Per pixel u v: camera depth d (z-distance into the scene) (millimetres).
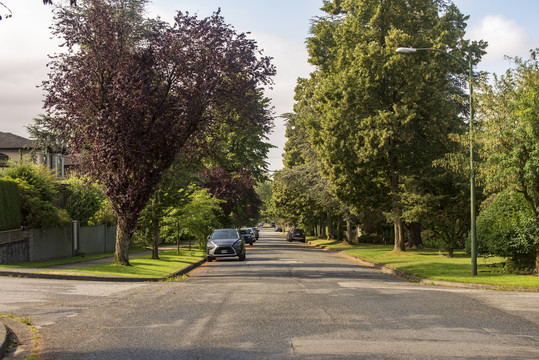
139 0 22047
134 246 41406
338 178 33844
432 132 32000
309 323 9281
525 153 18234
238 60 22016
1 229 22453
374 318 9859
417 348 7297
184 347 7359
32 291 13648
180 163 25828
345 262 29766
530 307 11562
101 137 19266
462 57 34000
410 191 31609
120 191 21250
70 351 7152
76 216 32531
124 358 6742
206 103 21672
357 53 31906
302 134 48875
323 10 39406
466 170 24062
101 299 12500
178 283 17141
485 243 20406
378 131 30625
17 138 50031
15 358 6871
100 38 20625
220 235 31391
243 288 15273
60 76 20656
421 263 25719
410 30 34000
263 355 6875
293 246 56062
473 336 8219
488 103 18938
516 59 18828
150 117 20953
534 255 20234
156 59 20812
